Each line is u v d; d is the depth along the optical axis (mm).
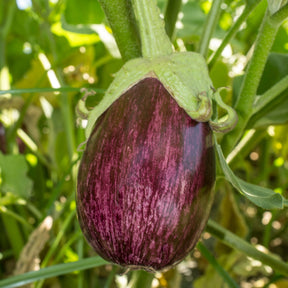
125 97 311
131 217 288
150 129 294
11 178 645
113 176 291
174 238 290
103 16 819
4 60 807
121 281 729
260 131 635
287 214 1043
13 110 867
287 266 441
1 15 832
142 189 287
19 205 774
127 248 292
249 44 744
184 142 294
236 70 721
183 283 867
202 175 296
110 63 794
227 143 414
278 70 541
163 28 327
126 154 291
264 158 961
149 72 316
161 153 290
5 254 827
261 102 415
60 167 879
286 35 767
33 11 932
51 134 882
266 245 829
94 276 749
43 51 888
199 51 456
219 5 448
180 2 447
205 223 306
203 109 296
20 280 450
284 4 387
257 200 307
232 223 768
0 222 889
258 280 854
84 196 302
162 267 298
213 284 733
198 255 950
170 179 287
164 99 304
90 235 306
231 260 723
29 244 556
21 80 853
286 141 811
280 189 873
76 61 820
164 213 287
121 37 381
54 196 597
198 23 762
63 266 463
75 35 794
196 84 310
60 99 776
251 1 432
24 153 880
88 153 307
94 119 319
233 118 310
